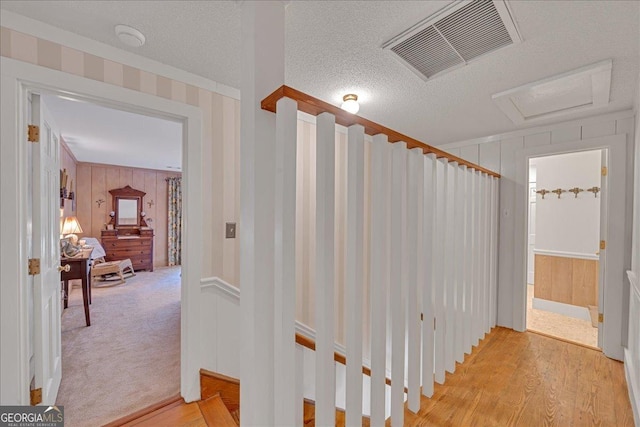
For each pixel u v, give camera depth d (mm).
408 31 1385
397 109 2324
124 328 3072
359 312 1158
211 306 1948
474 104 2207
